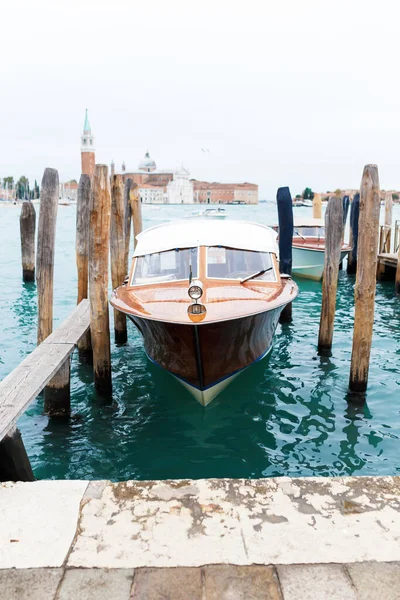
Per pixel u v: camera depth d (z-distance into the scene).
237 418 5.92
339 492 2.79
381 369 7.33
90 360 7.68
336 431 5.58
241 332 5.59
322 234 15.24
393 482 2.89
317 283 14.66
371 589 2.14
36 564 2.28
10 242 26.06
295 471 4.82
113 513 2.62
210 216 51.31
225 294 6.03
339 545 2.38
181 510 2.64
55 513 2.62
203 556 2.32
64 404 5.84
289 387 6.79
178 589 2.15
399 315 10.60
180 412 6.07
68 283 14.73
